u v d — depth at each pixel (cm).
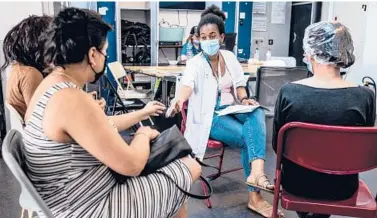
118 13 592
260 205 235
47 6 440
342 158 141
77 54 118
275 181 158
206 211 240
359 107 145
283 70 310
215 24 244
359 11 565
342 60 147
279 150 149
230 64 258
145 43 629
